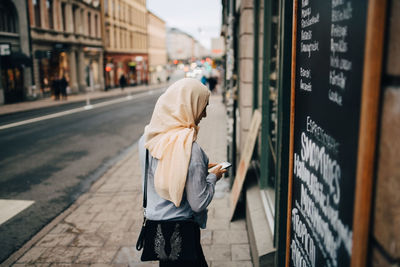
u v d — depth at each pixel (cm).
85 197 547
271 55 370
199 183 180
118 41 4700
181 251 188
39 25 2639
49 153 874
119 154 865
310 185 145
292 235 178
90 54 3575
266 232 310
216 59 3422
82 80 3362
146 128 201
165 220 190
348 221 103
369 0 82
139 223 440
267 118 391
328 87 122
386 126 77
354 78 98
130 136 1116
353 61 99
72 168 735
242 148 514
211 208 468
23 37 2369
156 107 198
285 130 233
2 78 2191
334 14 116
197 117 194
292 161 175
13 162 786
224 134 1062
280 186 239
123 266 340
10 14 2298
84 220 455
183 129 187
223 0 1080
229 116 526
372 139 82
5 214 495
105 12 4147
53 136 1108
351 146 100
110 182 621
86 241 395
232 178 529
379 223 81
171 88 195
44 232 422
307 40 149
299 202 163
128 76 5166
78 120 1480
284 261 245
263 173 397
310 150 145
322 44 129
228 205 475
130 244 385
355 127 97
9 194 577
